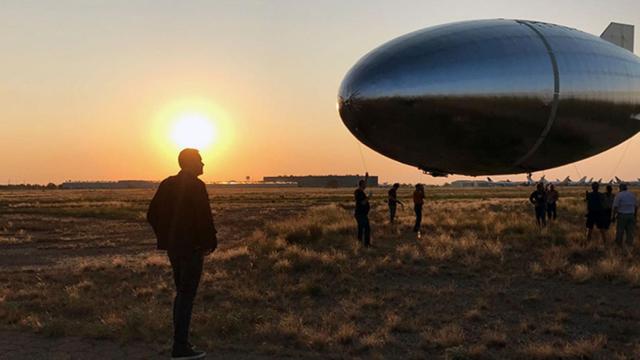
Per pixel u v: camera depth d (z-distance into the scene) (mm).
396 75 13469
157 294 11461
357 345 7738
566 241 18984
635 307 10234
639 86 15117
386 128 14141
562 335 8352
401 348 7707
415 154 14820
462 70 13312
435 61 13398
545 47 13914
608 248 17172
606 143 15703
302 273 14195
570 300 10828
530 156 14836
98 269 15391
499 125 13758
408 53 13641
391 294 11164
